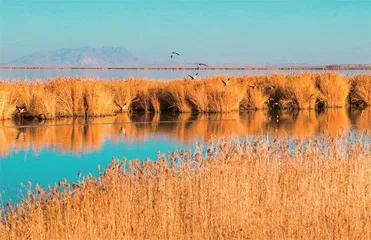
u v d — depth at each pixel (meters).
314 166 16.33
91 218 12.66
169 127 33.28
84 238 12.39
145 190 14.03
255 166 15.66
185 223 13.65
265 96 45.50
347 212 14.35
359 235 13.95
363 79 48.88
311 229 13.82
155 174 15.05
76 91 38.22
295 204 14.39
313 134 29.73
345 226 13.95
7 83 39.16
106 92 40.41
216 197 14.10
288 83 47.12
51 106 36.81
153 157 23.33
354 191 15.02
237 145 17.98
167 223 13.30
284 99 46.09
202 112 42.03
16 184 18.59
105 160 22.94
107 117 38.56
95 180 14.40
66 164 22.14
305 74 50.75
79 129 31.95
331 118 38.53
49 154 24.20
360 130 31.23
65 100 37.94
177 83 45.53
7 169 21.12
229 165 15.30
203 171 15.30
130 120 36.84
